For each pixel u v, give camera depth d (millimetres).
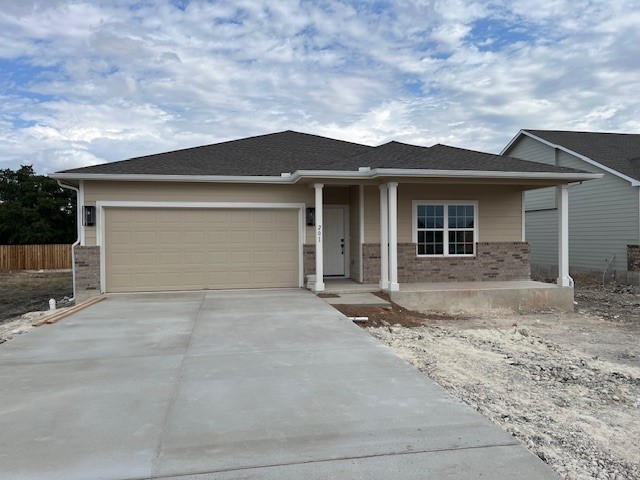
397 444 3600
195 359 6035
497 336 9086
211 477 3123
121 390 4844
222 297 11523
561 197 13055
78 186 12641
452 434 3783
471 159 13180
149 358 6086
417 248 13914
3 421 4043
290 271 13375
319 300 10992
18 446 3562
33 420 4059
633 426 4676
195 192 12805
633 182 16766
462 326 10219
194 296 11734
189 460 3342
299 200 13305
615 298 14906
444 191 14062
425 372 6363
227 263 13055
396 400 4559
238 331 7699
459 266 14133
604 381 6211
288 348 6609
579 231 19422
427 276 13930
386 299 11758
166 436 3734
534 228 22000
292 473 3174
